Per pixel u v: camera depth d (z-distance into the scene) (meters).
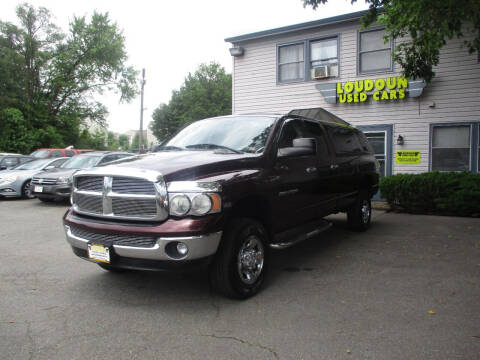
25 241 6.60
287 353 2.85
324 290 4.17
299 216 5.00
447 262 5.18
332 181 5.80
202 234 3.41
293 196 4.76
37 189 11.03
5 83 27.52
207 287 4.29
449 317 3.44
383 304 3.75
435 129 11.40
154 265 3.49
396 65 11.76
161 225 3.44
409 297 3.93
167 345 2.99
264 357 2.80
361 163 6.89
